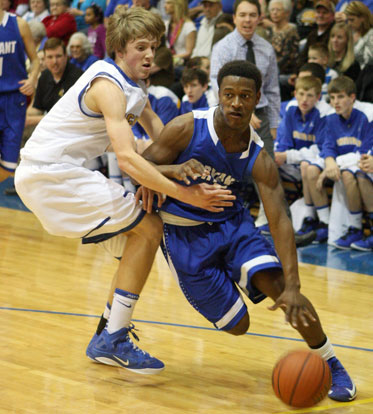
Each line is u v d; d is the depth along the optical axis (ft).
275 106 38.73
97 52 61.31
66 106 18.47
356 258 37.37
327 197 42.37
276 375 15.75
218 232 18.54
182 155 18.17
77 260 32.94
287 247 17.42
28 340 20.94
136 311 25.22
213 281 18.44
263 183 18.08
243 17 37.22
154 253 18.79
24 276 29.17
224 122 17.53
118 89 17.92
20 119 36.37
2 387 17.03
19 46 35.58
